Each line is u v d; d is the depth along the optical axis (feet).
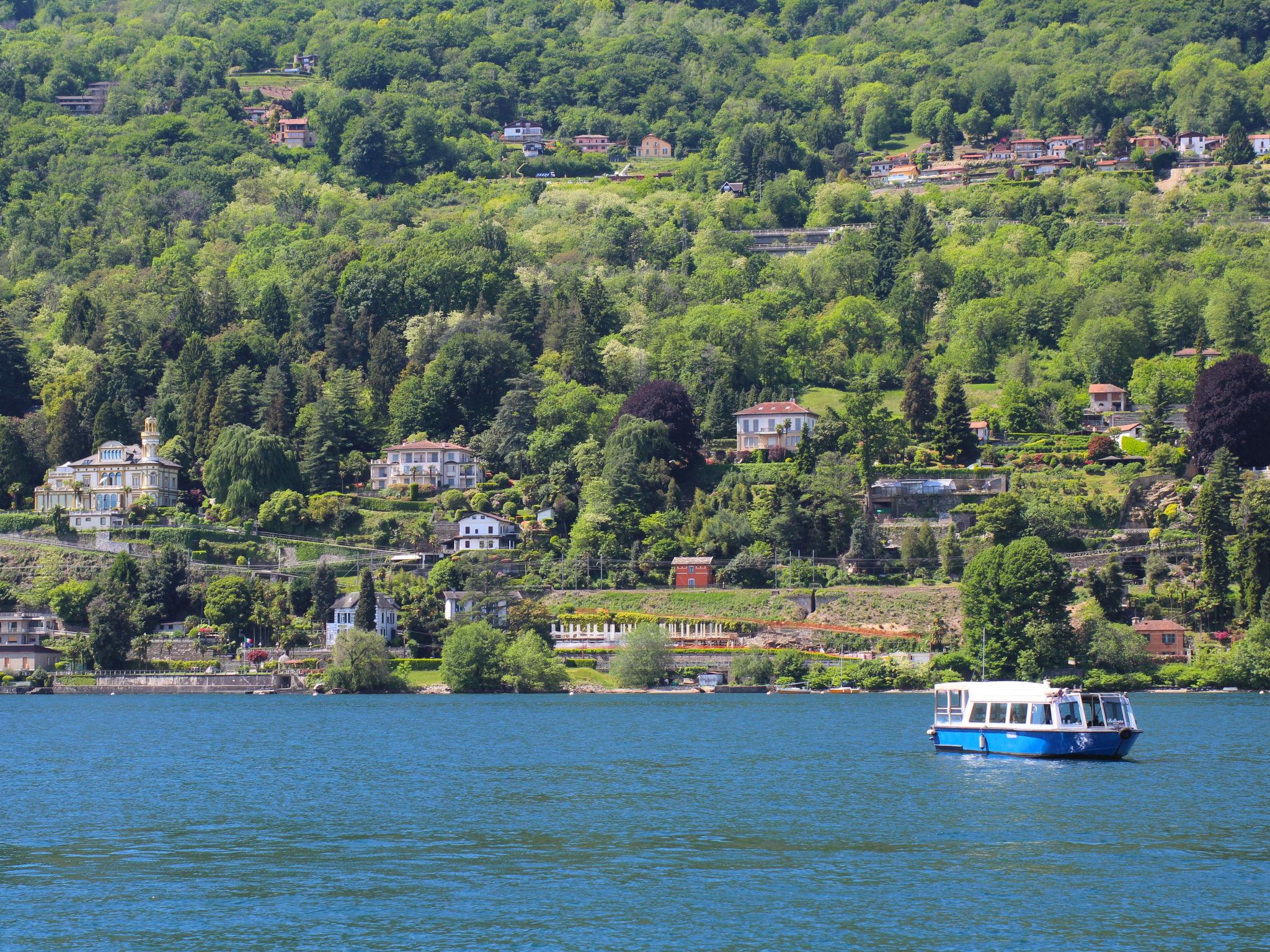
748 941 525.34
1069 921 549.13
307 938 531.50
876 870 630.33
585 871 629.10
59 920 556.10
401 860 653.71
